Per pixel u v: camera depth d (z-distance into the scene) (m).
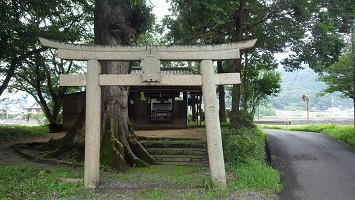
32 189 6.17
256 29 15.05
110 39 10.17
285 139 15.08
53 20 14.30
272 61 17.84
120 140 9.90
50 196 5.90
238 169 7.83
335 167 9.27
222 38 16.80
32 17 12.23
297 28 12.52
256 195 6.35
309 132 19.09
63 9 10.93
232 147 8.80
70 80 6.58
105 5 10.24
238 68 14.03
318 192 6.98
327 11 12.22
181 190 6.43
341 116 43.78
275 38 13.55
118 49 6.56
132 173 8.28
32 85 19.62
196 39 16.67
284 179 8.04
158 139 11.89
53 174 7.51
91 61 6.54
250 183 6.98
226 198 6.01
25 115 45.69
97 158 6.51
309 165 9.57
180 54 6.58
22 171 7.68
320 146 12.90
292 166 9.45
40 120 35.72
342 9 11.59
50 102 22.59
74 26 17.22
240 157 8.53
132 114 18.03
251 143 8.83
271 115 49.81
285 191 7.04
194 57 6.57
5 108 45.12
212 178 6.40
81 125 10.51
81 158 9.77
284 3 12.86
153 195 6.04
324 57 13.14
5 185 6.25
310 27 12.95
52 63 18.70
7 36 10.57
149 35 20.11
